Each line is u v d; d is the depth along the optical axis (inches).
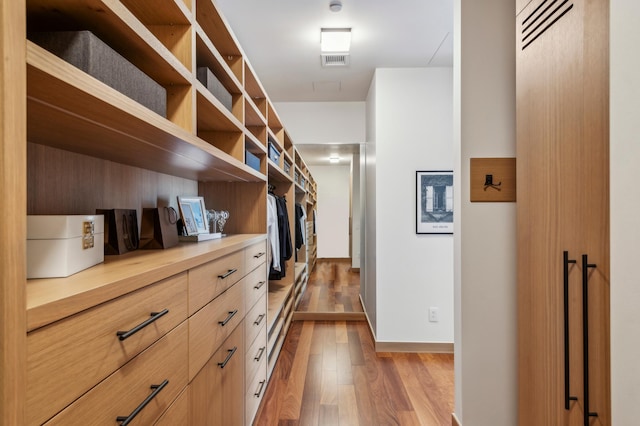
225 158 57.2
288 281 156.9
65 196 43.8
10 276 18.6
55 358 21.5
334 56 114.7
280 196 161.0
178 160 55.3
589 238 38.3
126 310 29.3
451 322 122.7
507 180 70.4
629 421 29.9
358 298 186.2
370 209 142.8
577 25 39.7
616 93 31.5
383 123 124.2
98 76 31.5
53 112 29.9
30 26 33.9
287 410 83.7
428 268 123.3
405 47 108.7
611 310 32.1
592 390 37.7
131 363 30.0
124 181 57.9
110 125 34.0
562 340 44.1
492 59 70.8
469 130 70.7
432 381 99.5
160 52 39.4
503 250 70.1
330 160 248.8
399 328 122.5
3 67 18.5
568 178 42.0
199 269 45.8
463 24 71.1
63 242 29.4
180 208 67.5
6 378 18.1
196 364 44.5
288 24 95.0
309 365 109.7
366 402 87.6
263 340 88.3
